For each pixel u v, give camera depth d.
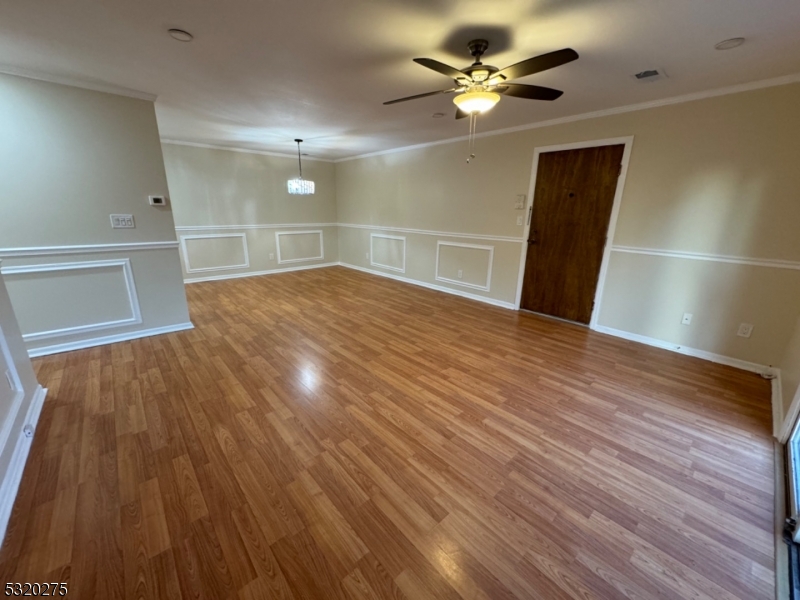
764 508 1.49
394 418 2.09
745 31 1.74
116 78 2.54
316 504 1.48
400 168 5.51
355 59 2.16
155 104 3.15
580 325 3.78
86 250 2.86
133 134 2.91
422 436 1.93
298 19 1.71
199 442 1.86
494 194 4.29
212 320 3.83
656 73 2.31
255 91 2.79
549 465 1.73
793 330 2.50
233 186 5.73
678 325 3.07
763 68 2.20
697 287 2.92
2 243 2.55
